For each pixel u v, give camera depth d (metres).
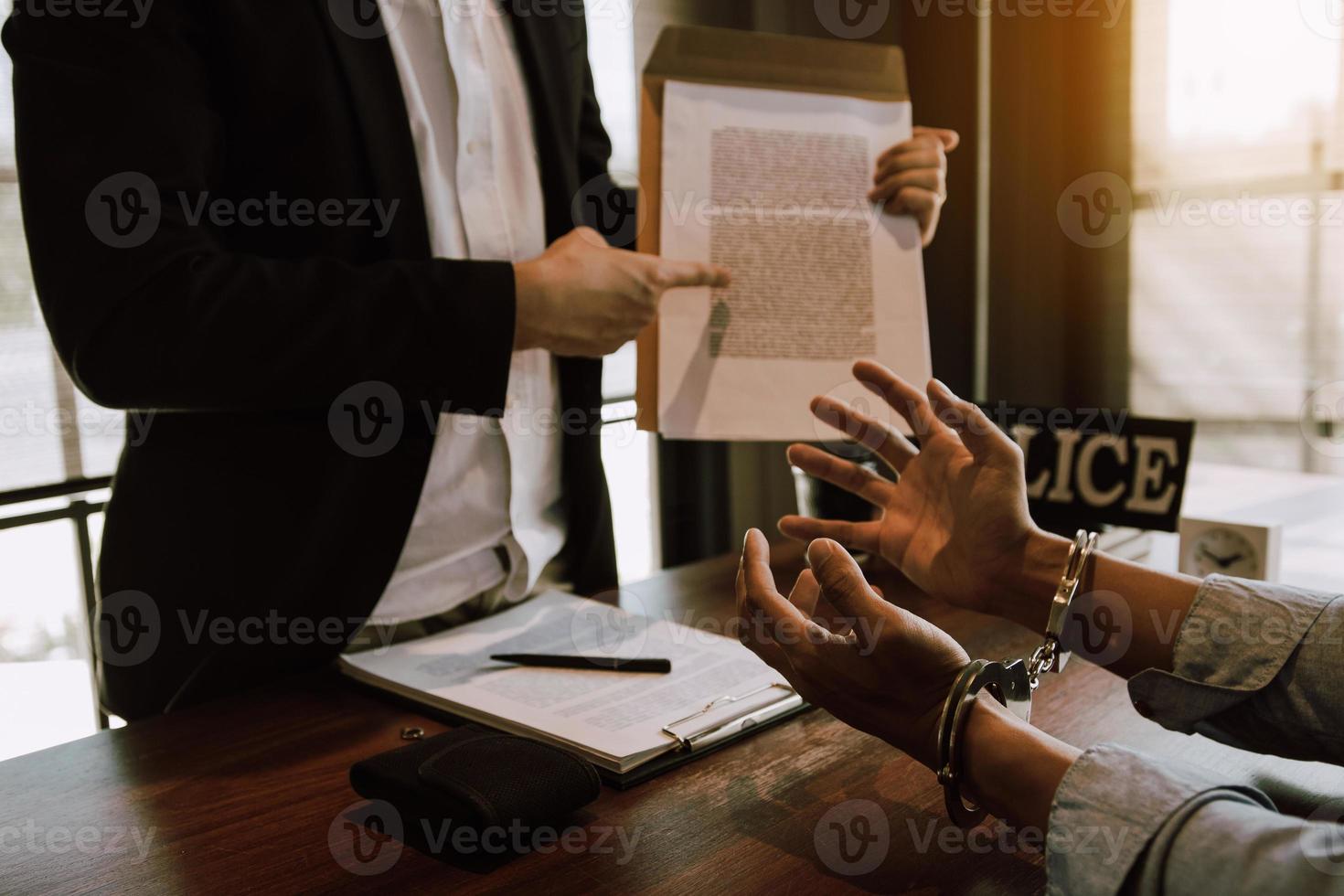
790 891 0.52
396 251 0.87
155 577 0.89
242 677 0.89
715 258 0.91
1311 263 1.63
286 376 0.75
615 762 0.63
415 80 0.90
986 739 0.50
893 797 0.61
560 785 0.57
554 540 1.05
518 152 0.99
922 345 0.94
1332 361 1.64
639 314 0.84
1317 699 0.56
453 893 0.52
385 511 0.87
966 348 2.05
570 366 1.04
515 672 0.79
